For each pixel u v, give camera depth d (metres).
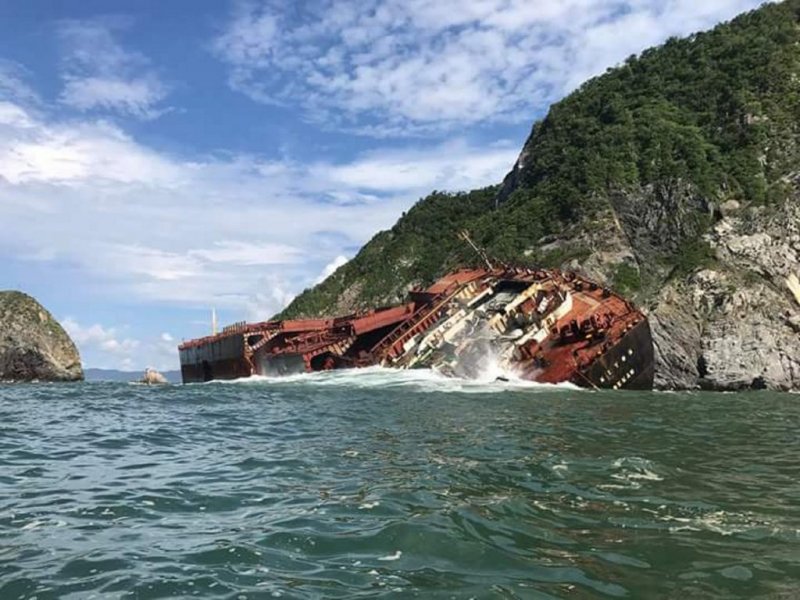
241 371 54.22
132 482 14.06
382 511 11.43
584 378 39.25
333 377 41.62
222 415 26.00
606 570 8.95
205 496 12.71
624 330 40.38
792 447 18.83
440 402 28.62
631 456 16.48
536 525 10.81
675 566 9.11
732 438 20.55
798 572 8.93
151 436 20.88
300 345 50.53
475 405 27.53
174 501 12.41
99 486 13.72
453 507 11.66
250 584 8.35
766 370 58.19
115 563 9.06
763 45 94.31
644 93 97.81
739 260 66.94
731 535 10.44
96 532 10.54
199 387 42.59
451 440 18.67
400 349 44.22
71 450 18.48
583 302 43.50
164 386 48.09
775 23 100.44
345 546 9.74
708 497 12.69
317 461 15.83
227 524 10.87
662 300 63.94
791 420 26.17
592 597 8.08
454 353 42.47
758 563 9.23
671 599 8.05
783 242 67.06
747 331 60.09
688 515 11.48
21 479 14.54
